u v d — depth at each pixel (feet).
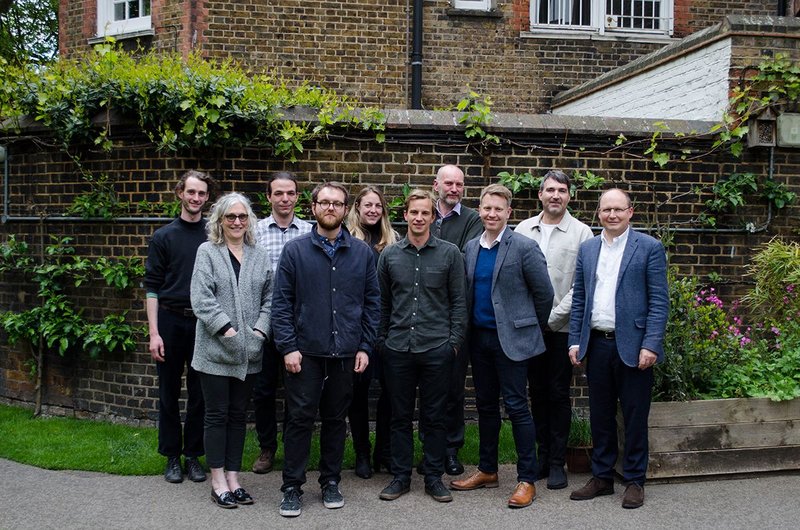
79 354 20.76
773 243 19.72
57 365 21.11
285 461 14.35
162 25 30.63
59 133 19.90
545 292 14.96
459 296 14.89
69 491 15.30
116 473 16.40
